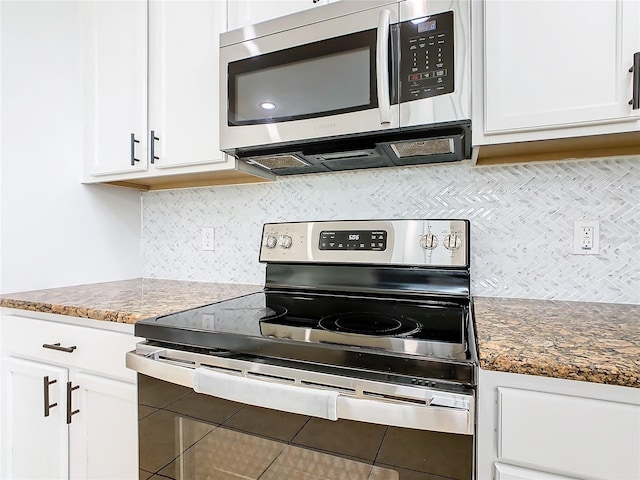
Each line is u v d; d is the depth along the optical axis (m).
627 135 0.90
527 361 0.64
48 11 1.51
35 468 1.25
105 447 1.11
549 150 1.12
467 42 0.93
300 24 1.11
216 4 1.33
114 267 1.77
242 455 0.82
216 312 1.07
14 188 1.40
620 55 0.84
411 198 1.37
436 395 0.65
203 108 1.35
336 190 1.49
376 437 0.69
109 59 1.54
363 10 1.03
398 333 0.84
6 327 1.31
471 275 1.28
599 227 1.14
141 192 1.90
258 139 1.17
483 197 1.27
